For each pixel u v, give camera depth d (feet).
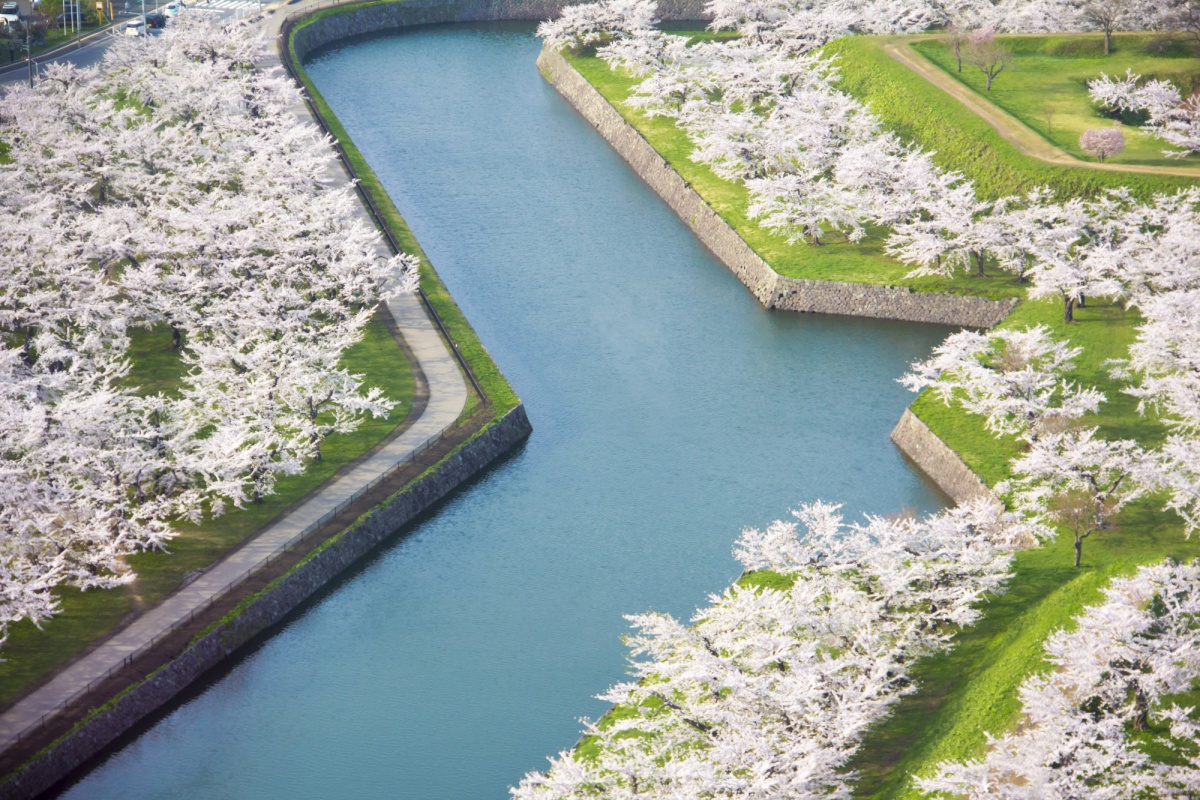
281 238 320.91
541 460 280.10
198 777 200.44
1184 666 184.34
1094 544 235.40
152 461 241.35
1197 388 256.52
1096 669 182.19
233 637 222.28
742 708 179.52
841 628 197.26
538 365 318.04
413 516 258.98
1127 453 250.37
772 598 197.36
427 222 392.06
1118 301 317.83
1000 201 341.41
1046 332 306.35
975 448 268.62
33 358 295.48
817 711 176.24
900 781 182.39
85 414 240.12
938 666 208.95
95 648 214.07
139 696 207.31
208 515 248.11
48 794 193.57
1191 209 341.82
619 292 354.33
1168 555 229.86
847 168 356.79
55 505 225.35
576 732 211.00
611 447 285.02
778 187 362.74
